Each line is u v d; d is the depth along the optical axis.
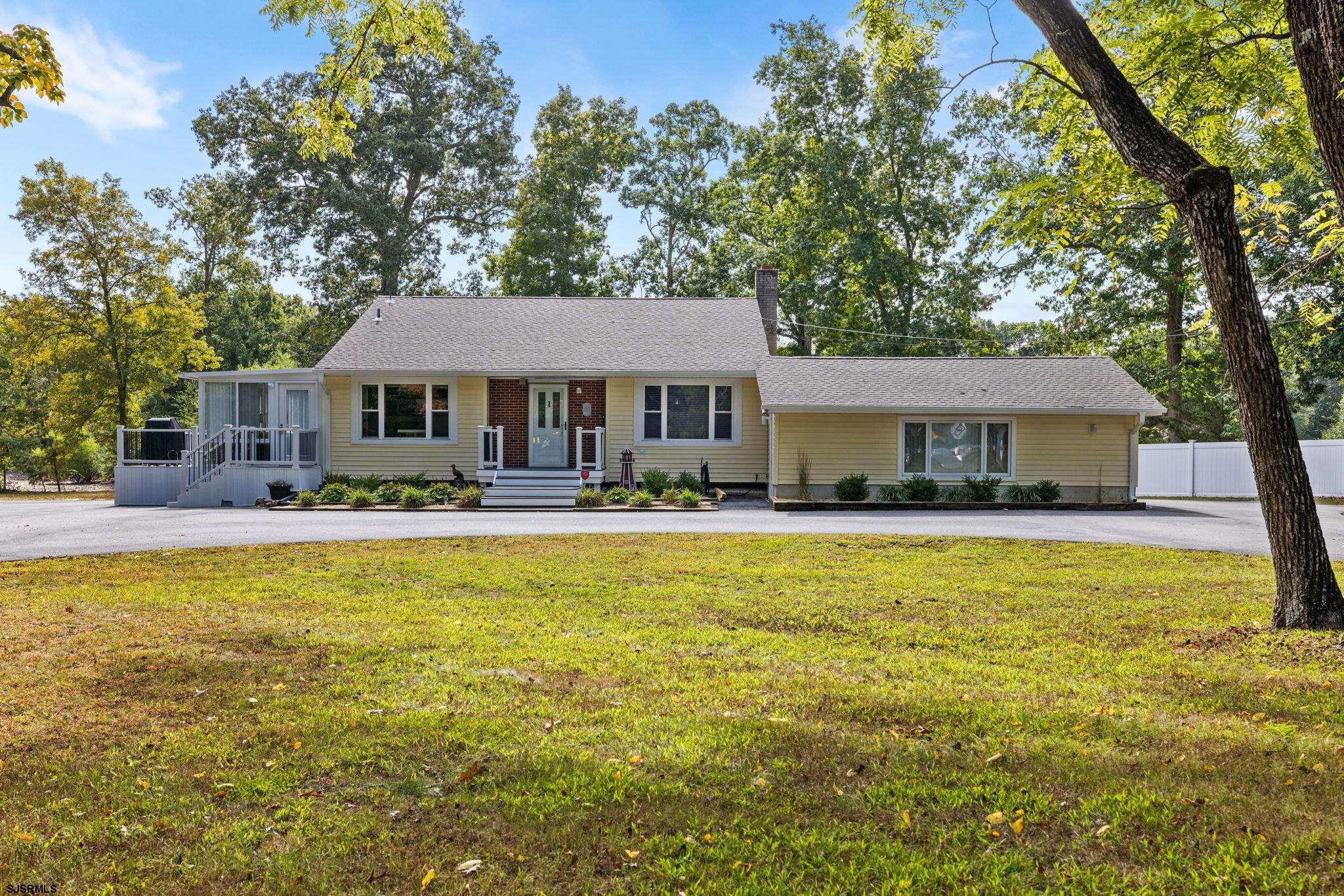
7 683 6.12
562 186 45.59
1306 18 6.89
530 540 14.45
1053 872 3.59
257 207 42.69
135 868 3.64
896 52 10.12
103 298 36.25
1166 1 8.89
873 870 3.61
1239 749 4.90
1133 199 10.52
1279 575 7.87
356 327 26.88
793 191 40.31
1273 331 30.00
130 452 24.55
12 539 14.62
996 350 39.66
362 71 12.45
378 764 4.70
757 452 24.94
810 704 5.74
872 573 11.21
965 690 6.10
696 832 3.96
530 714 5.52
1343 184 6.82
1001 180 37.12
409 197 45.59
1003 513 20.20
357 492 21.78
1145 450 31.36
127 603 9.00
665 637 7.68
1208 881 3.49
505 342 25.95
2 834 3.91
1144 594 9.86
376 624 8.10
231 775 4.53
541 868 3.65
